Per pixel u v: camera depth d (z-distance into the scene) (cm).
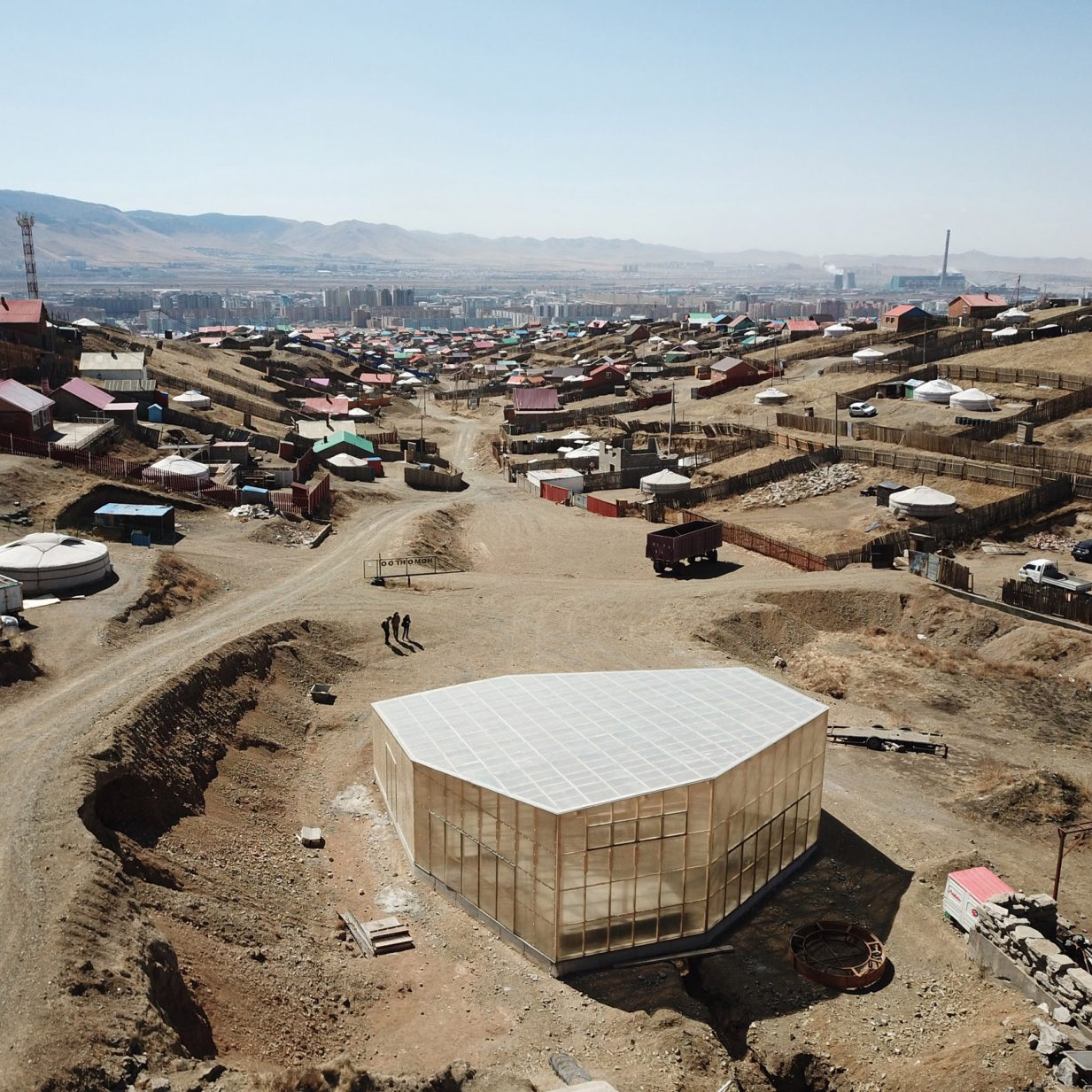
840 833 3991
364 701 5141
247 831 3747
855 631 6297
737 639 5994
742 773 3353
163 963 2628
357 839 3888
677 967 3225
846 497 9206
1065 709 5144
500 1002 2956
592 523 9394
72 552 5609
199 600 5938
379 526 8638
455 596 6731
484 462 13138
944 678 5516
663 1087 2577
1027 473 8450
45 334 11781
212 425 10981
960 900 3328
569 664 5556
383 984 3033
